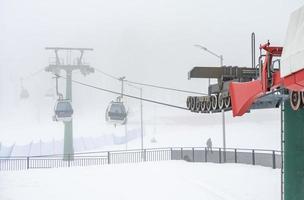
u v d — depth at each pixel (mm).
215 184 24203
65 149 61844
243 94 14625
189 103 23688
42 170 33625
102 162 57344
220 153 37844
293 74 9172
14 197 20812
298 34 8922
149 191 22078
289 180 15578
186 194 20969
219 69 18672
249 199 19562
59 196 21047
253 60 17797
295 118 15609
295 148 15594
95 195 21188
